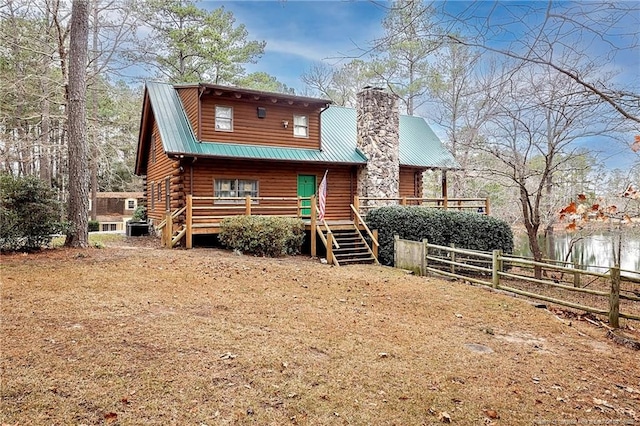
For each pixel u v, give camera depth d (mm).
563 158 13125
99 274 7840
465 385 4250
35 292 6359
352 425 3393
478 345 5488
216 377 4012
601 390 4309
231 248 12555
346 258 12695
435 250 12938
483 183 22234
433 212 13273
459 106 20422
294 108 16531
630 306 9070
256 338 5117
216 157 14086
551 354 5297
